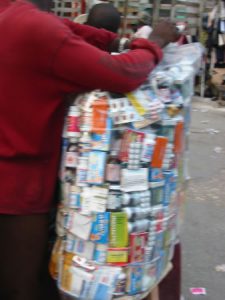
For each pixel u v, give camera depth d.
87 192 1.92
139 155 1.92
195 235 3.90
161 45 2.10
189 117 2.23
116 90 1.88
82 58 1.79
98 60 1.80
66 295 2.07
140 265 1.99
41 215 2.00
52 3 2.06
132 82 1.89
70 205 1.95
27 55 1.80
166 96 1.99
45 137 1.90
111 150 1.90
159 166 1.97
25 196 1.93
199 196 4.64
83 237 1.94
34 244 2.01
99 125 1.88
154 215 2.00
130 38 2.38
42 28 1.76
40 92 1.86
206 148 6.08
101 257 1.95
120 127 1.89
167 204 2.05
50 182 1.97
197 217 4.20
